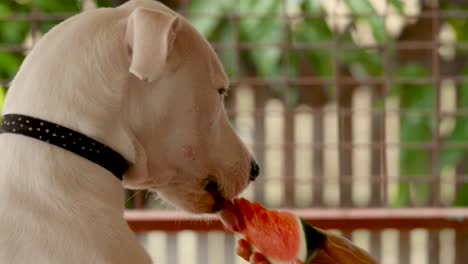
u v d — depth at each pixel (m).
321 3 10.14
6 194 4.10
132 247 4.23
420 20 10.24
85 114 4.26
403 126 10.23
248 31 9.98
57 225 4.07
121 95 4.35
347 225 7.18
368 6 10.08
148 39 4.03
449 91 10.33
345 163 9.62
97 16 4.47
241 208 4.87
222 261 9.17
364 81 7.73
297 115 9.55
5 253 3.95
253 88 9.76
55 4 9.59
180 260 9.27
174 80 4.46
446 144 7.75
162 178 4.57
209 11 9.97
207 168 4.68
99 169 4.27
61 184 4.16
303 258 4.63
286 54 7.71
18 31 9.70
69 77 4.29
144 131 4.44
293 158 9.48
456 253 9.15
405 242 9.20
